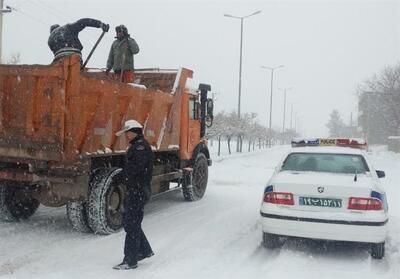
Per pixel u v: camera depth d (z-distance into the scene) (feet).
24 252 20.81
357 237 19.92
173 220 28.66
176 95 32.65
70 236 23.88
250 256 21.45
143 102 27.37
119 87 24.29
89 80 21.85
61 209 30.55
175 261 20.20
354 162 24.00
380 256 21.11
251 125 160.04
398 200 39.60
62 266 19.11
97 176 24.12
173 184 44.86
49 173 22.15
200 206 34.14
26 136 21.56
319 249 22.86
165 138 31.42
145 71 36.55
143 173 19.24
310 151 25.23
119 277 17.94
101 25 26.63
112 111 24.20
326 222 20.10
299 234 20.54
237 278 18.26
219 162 81.25
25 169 22.82
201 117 38.27
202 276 18.33
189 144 35.99
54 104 21.04
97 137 23.21
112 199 24.72
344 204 20.25
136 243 19.04
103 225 23.66
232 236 25.03
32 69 21.09
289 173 23.00
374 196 20.24
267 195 21.56
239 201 37.01
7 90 21.63
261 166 75.36
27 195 24.25
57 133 21.07
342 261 20.98
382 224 20.02
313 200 20.62
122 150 25.66
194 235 24.90
